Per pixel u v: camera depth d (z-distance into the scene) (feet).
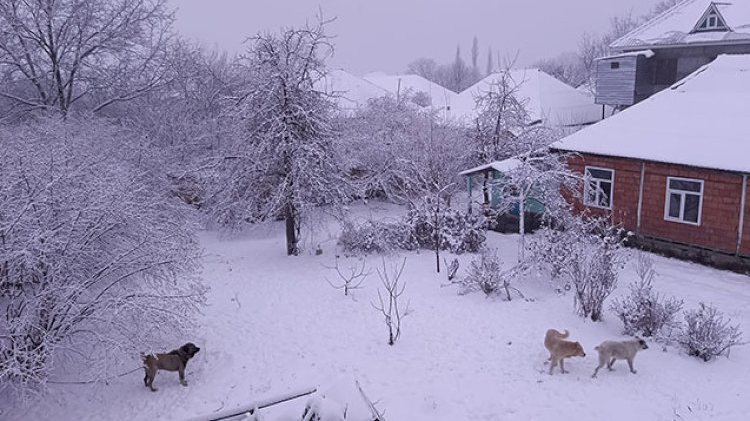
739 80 63.36
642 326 40.04
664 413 30.99
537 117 114.83
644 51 114.52
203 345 41.86
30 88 85.40
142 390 35.96
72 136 57.62
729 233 53.42
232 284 55.06
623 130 64.34
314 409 22.62
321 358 39.11
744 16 105.29
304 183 61.93
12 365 31.63
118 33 84.74
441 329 42.55
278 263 61.36
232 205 63.46
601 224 60.23
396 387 34.86
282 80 59.82
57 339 34.12
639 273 47.06
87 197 36.88
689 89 66.39
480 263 53.88
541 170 61.82
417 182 74.59
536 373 35.70
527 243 62.23
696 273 52.95
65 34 81.46
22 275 34.40
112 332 35.81
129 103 91.50
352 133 84.02
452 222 63.52
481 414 31.71
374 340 41.34
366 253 62.44
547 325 42.29
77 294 34.37
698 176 54.75
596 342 39.52
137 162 66.80
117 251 38.42
